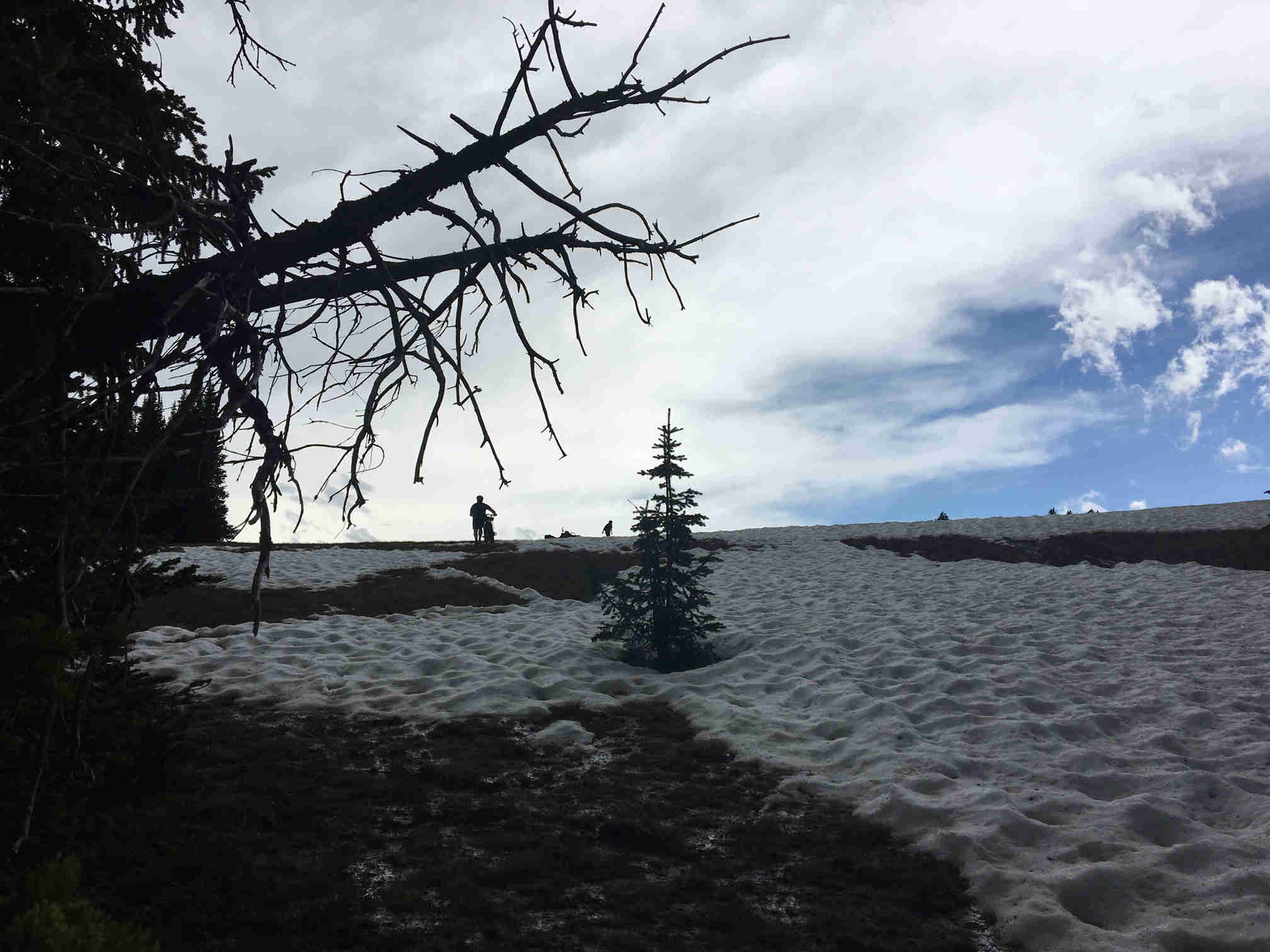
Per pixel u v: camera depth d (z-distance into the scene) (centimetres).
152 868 516
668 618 1219
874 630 1414
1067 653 1259
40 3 397
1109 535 2692
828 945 463
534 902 503
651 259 354
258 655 1175
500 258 341
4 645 281
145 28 566
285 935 451
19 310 336
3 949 248
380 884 518
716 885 532
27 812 288
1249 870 536
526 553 2475
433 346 292
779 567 2362
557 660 1173
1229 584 1883
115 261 312
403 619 1530
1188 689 1038
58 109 342
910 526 3219
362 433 294
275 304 358
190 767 711
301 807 638
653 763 781
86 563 288
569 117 353
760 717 926
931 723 914
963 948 464
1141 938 467
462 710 941
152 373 288
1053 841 596
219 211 340
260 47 444
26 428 304
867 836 612
